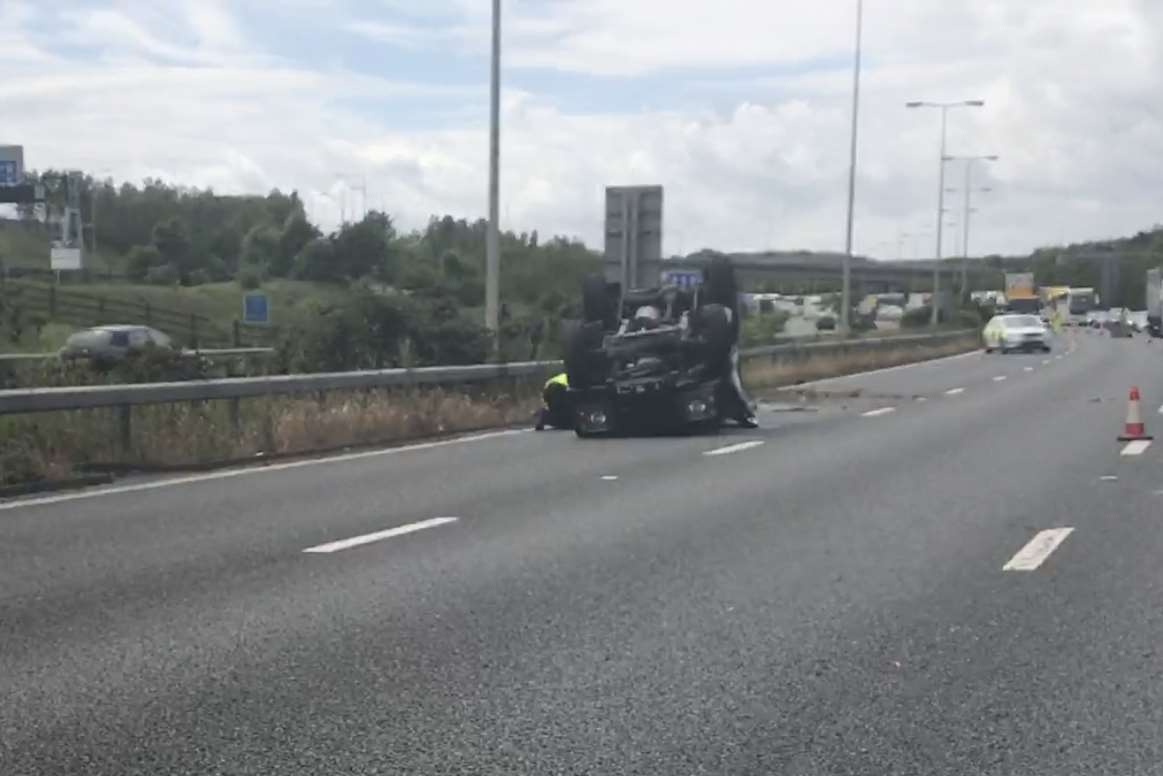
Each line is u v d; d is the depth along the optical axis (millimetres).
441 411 22812
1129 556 11094
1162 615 8984
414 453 19062
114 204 106250
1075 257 181500
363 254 76500
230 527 12500
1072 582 10078
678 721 6746
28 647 8117
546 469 17109
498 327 28078
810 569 10594
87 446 16594
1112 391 32969
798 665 7773
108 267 92812
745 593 9711
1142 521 12883
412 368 24531
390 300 27109
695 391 21469
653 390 21188
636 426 22062
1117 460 17969
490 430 22922
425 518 13102
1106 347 69000
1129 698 7109
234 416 18953
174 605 9250
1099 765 6094
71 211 84625
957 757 6207
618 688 7320
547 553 11266
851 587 9922
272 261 81625
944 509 13695
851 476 16375
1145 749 6305
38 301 59156
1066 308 140125
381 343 26469
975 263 172375
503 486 15461
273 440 18969
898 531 12375
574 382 21484
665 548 11516
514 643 8281
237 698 7125
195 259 92875
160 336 38656
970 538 11984
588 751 6309
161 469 16734
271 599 9469
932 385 36312
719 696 7164
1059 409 27078
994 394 32188
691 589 9852
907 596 9609
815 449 19531
